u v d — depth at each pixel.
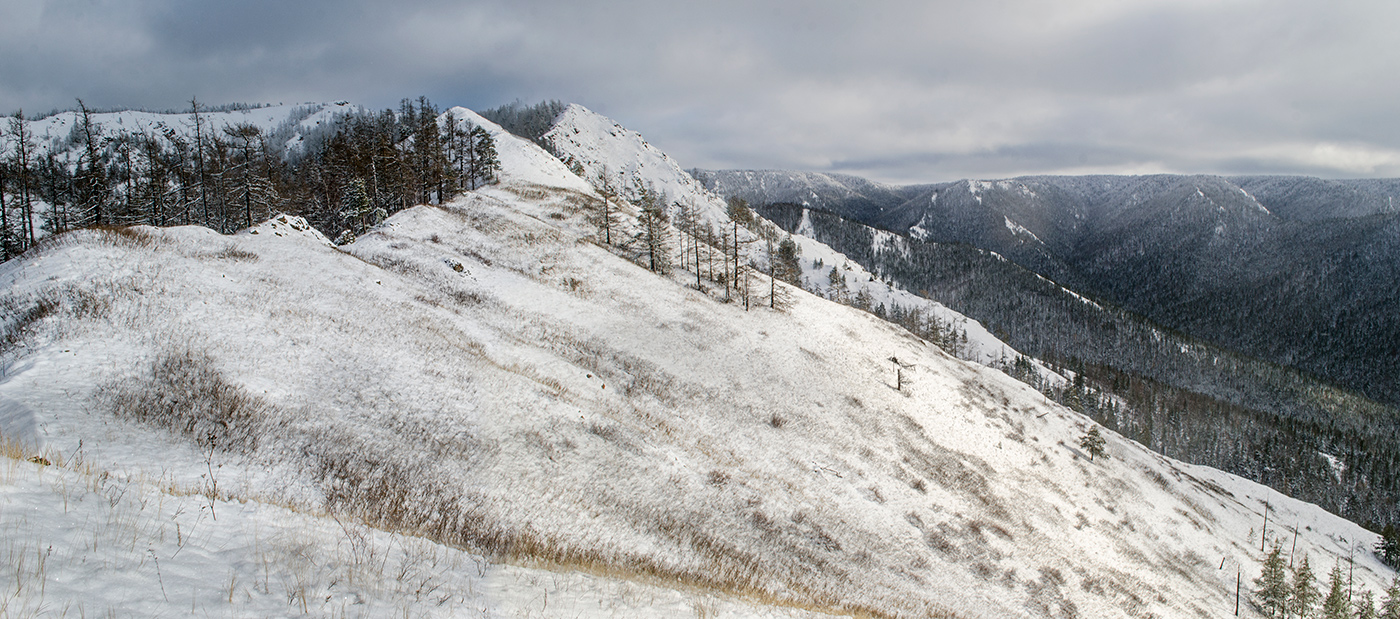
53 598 5.34
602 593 9.30
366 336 26.41
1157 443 142.50
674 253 77.25
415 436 19.95
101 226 30.23
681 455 28.08
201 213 55.84
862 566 25.27
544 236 62.38
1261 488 89.31
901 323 143.75
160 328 20.55
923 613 21.50
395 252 47.00
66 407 14.63
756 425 38.22
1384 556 75.12
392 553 8.90
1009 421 59.53
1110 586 36.44
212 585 6.42
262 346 21.86
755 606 11.08
